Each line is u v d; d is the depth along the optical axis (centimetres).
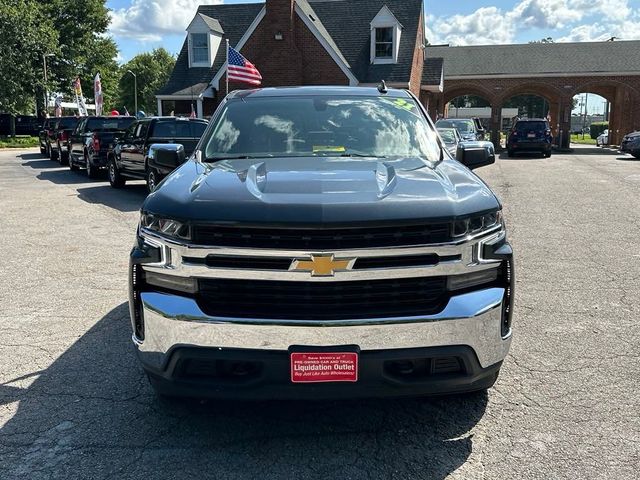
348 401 362
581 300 555
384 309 285
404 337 281
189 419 342
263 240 279
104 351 445
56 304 560
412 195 296
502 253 305
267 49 2603
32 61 4312
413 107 460
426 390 292
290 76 2612
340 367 280
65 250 788
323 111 441
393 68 2744
